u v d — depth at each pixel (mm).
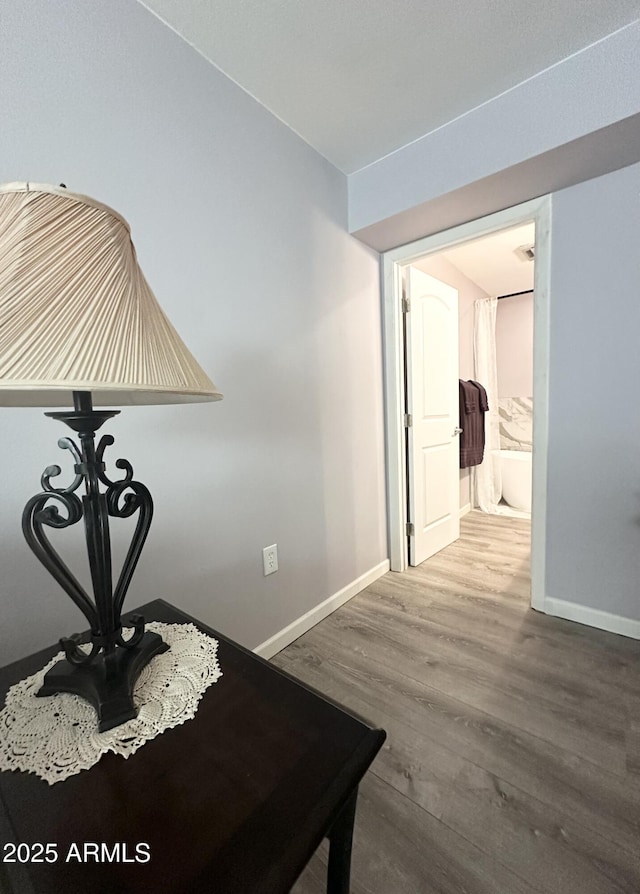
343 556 2061
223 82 1353
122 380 449
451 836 922
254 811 439
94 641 616
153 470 1205
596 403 1719
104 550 605
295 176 1660
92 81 1029
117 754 517
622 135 1346
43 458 979
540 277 1803
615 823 934
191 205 1269
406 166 1771
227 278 1389
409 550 2529
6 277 422
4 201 440
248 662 706
